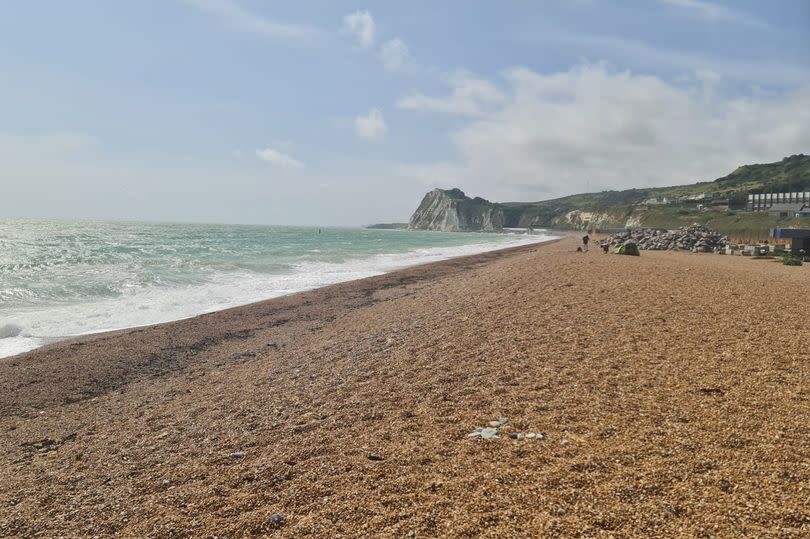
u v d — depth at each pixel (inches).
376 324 535.8
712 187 6973.4
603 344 371.6
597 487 178.2
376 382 325.4
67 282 860.0
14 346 499.5
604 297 565.9
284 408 294.2
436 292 752.3
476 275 972.6
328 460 219.8
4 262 1125.7
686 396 260.2
